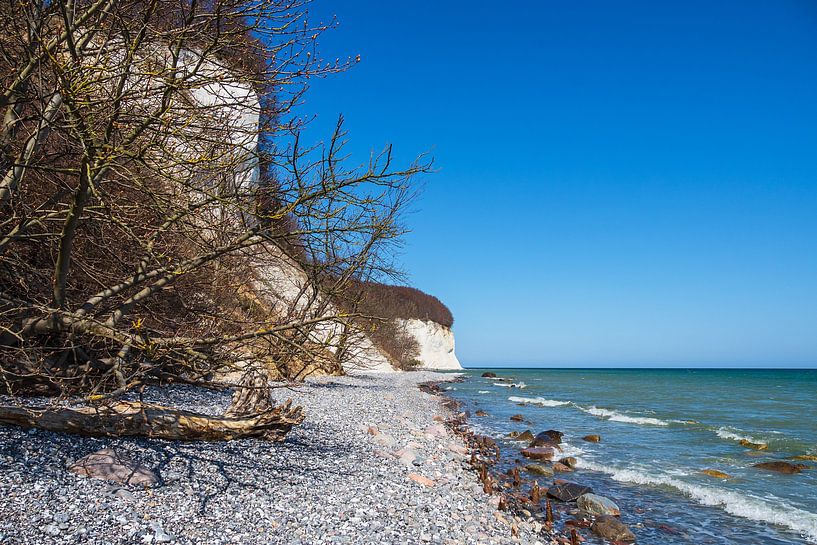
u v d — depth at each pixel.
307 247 8.57
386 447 10.59
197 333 10.43
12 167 7.12
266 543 5.10
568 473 11.91
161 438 7.31
